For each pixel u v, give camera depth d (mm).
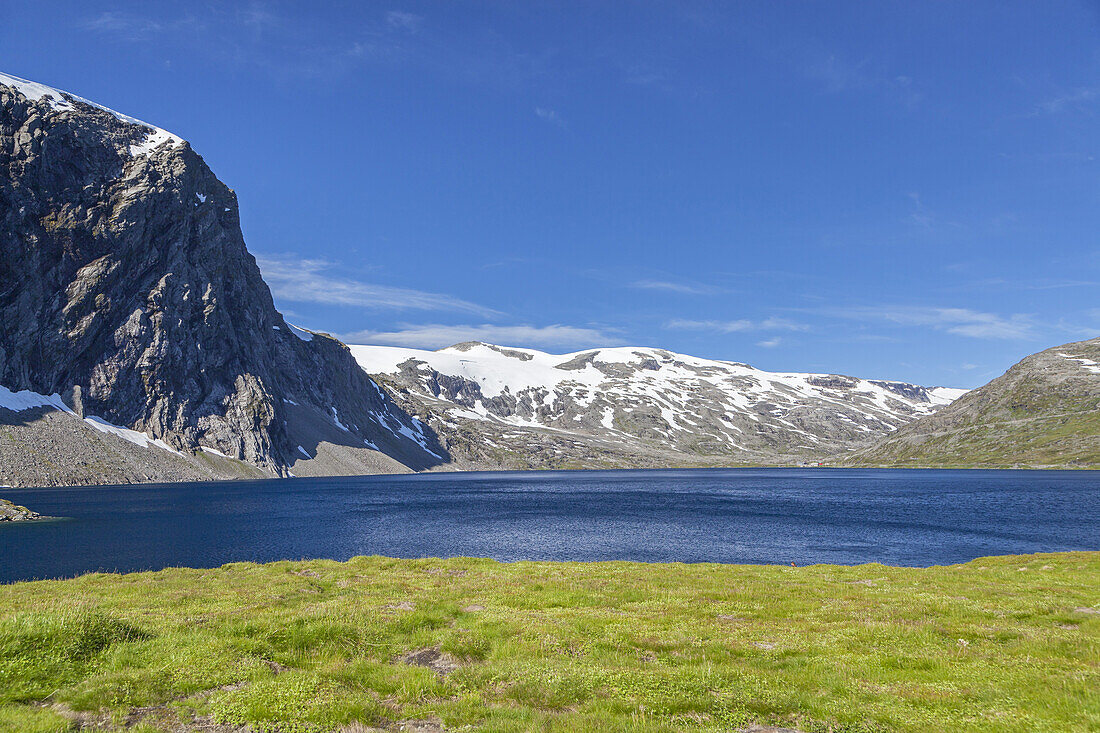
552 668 18406
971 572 39281
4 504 86750
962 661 18984
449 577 37719
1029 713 14500
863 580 35969
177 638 20234
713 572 39219
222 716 15094
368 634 21922
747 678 17672
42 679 16484
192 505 111625
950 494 148875
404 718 15484
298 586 33625
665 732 14211
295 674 17719
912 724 14352
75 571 49969
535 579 36281
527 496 154500
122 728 14453
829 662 19125
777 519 95750
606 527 85000
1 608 26641
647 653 20609
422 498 143750
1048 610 25359
